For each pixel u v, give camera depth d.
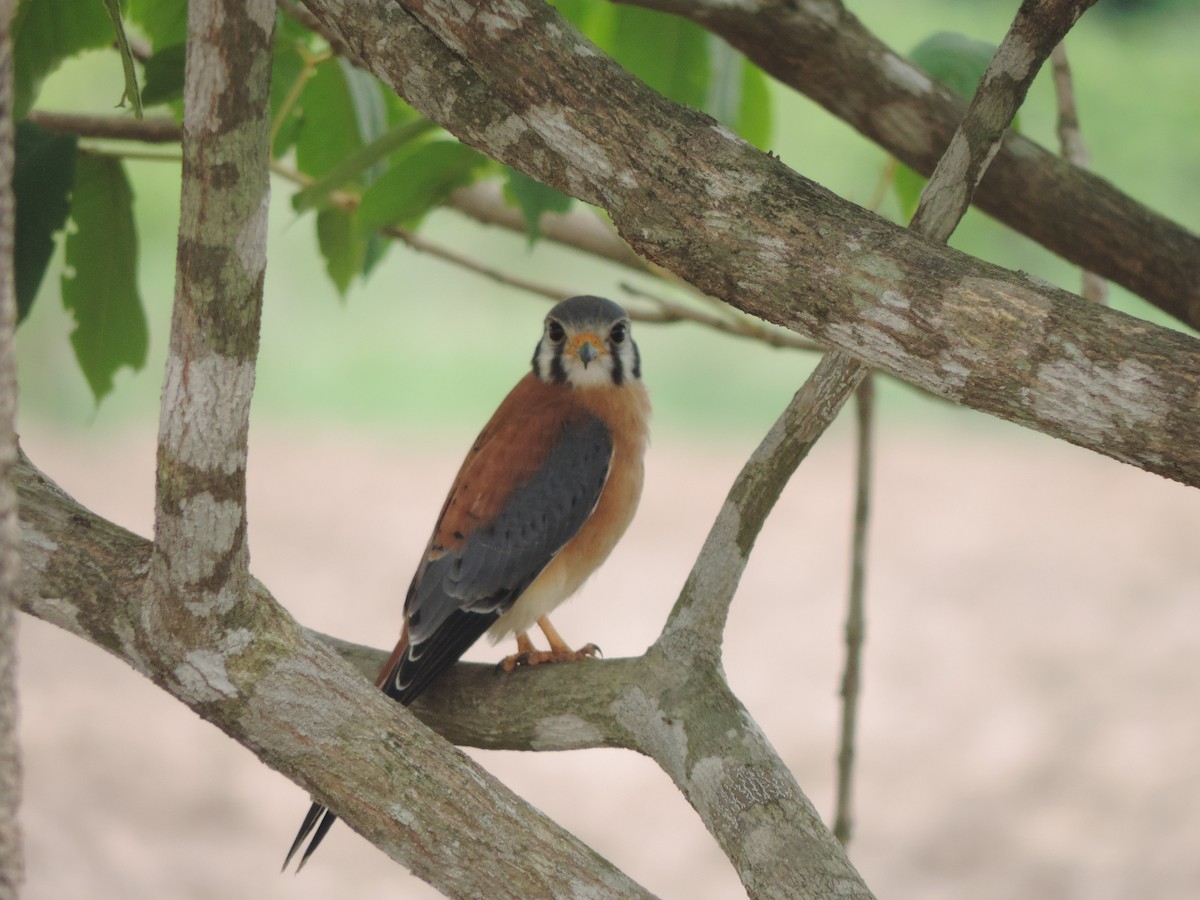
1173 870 16.50
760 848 5.03
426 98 4.56
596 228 9.03
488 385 33.22
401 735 4.94
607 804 18.39
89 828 16.75
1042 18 4.49
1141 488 30.28
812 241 4.14
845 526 27.81
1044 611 23.67
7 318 3.32
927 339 4.06
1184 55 35.50
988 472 31.41
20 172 6.04
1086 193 6.54
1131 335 3.94
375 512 27.27
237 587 4.79
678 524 27.05
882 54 6.57
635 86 4.34
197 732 19.50
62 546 4.93
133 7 7.16
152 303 31.02
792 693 20.84
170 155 6.91
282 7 7.21
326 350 33.59
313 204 6.89
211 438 4.50
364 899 16.16
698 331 33.97
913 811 17.86
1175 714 19.83
